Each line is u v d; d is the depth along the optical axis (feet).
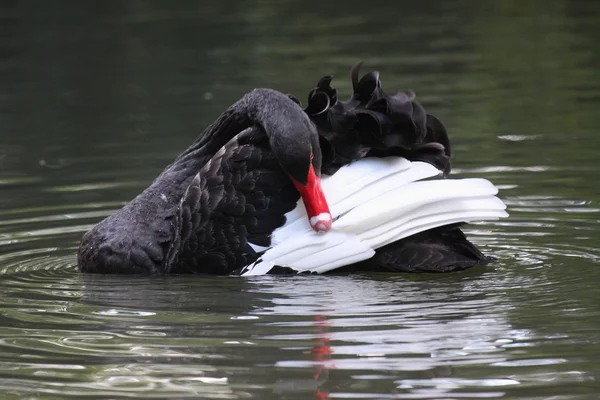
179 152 57.06
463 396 23.77
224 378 25.30
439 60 81.10
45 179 52.49
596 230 39.83
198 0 119.24
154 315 30.94
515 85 71.41
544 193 45.80
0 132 64.75
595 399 23.43
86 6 115.75
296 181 33.81
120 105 70.79
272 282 34.04
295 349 27.17
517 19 99.81
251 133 35.78
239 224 35.01
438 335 27.94
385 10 109.29
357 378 24.99
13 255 39.58
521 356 26.14
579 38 88.22
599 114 61.62
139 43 94.43
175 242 35.91
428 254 34.30
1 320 30.89
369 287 33.09
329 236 34.24
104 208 46.34
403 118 34.83
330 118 34.81
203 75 79.05
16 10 114.01
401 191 34.27
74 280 35.88
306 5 113.91
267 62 82.94
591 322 28.60
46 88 77.66
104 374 25.91
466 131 59.41
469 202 34.06
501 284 33.01
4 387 25.26
